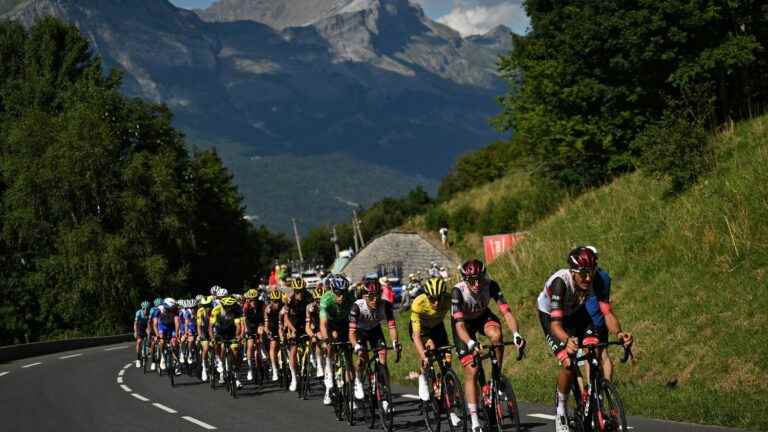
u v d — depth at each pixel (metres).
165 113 59.91
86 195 52.69
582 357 7.30
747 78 24.77
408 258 61.28
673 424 9.05
